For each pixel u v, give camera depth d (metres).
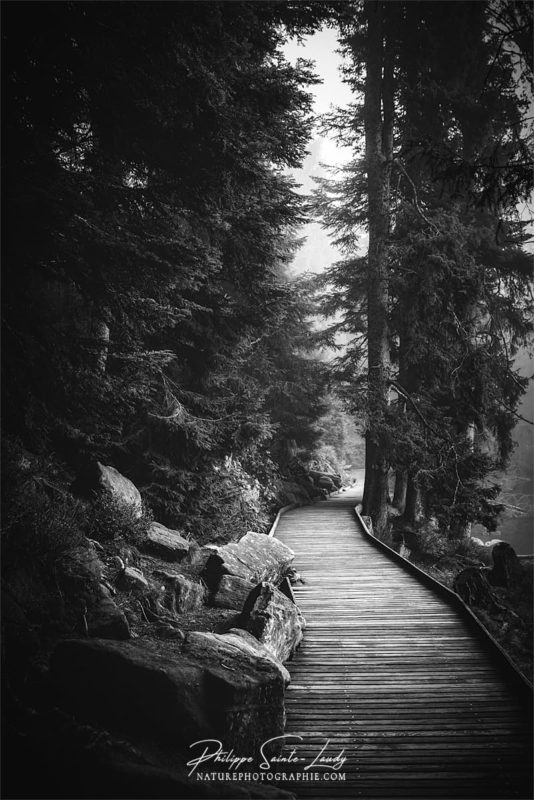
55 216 6.37
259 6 7.64
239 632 6.53
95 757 3.91
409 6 17.95
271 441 23.33
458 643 7.96
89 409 8.08
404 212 18.66
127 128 7.19
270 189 9.66
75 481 9.11
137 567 8.23
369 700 6.32
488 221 18.59
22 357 6.68
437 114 18.67
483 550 19.61
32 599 5.81
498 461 19.23
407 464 17.72
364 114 19.30
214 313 10.87
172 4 5.87
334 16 9.12
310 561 12.93
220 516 12.74
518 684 6.54
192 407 11.68
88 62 6.16
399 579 11.31
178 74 6.45
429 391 18.97
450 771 5.04
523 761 5.19
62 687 4.78
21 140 6.27
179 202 8.12
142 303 7.88
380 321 18.69
